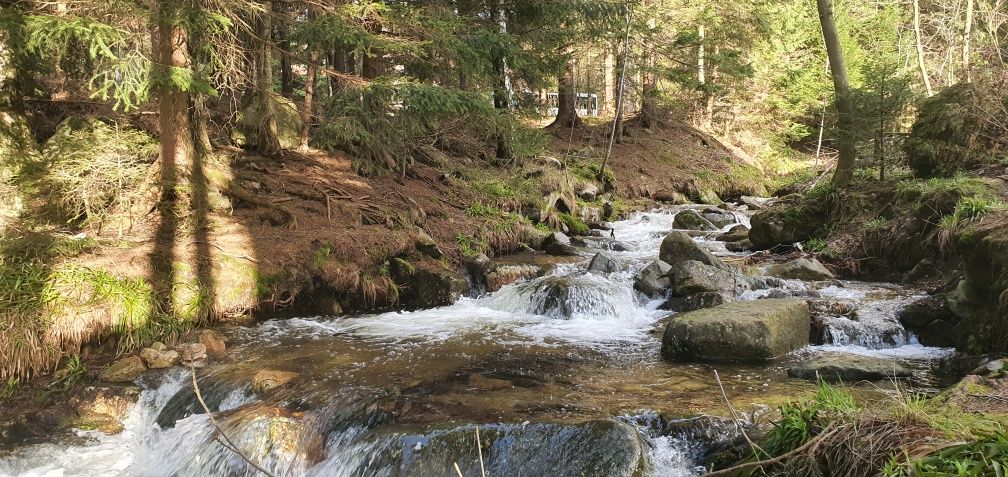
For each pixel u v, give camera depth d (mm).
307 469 5883
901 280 10258
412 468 5309
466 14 14312
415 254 11734
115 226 9734
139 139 10664
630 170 21500
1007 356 6777
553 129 23812
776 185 24594
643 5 20297
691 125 28344
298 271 10070
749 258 12273
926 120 12039
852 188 12547
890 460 3551
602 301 9875
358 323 9656
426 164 15922
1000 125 10984
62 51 8367
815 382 6719
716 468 4953
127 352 7996
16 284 7652
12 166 9375
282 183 12102
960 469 3182
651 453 5273
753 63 25578
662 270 10906
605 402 6215
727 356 7613
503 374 7258
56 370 7504
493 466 5250
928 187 10703
